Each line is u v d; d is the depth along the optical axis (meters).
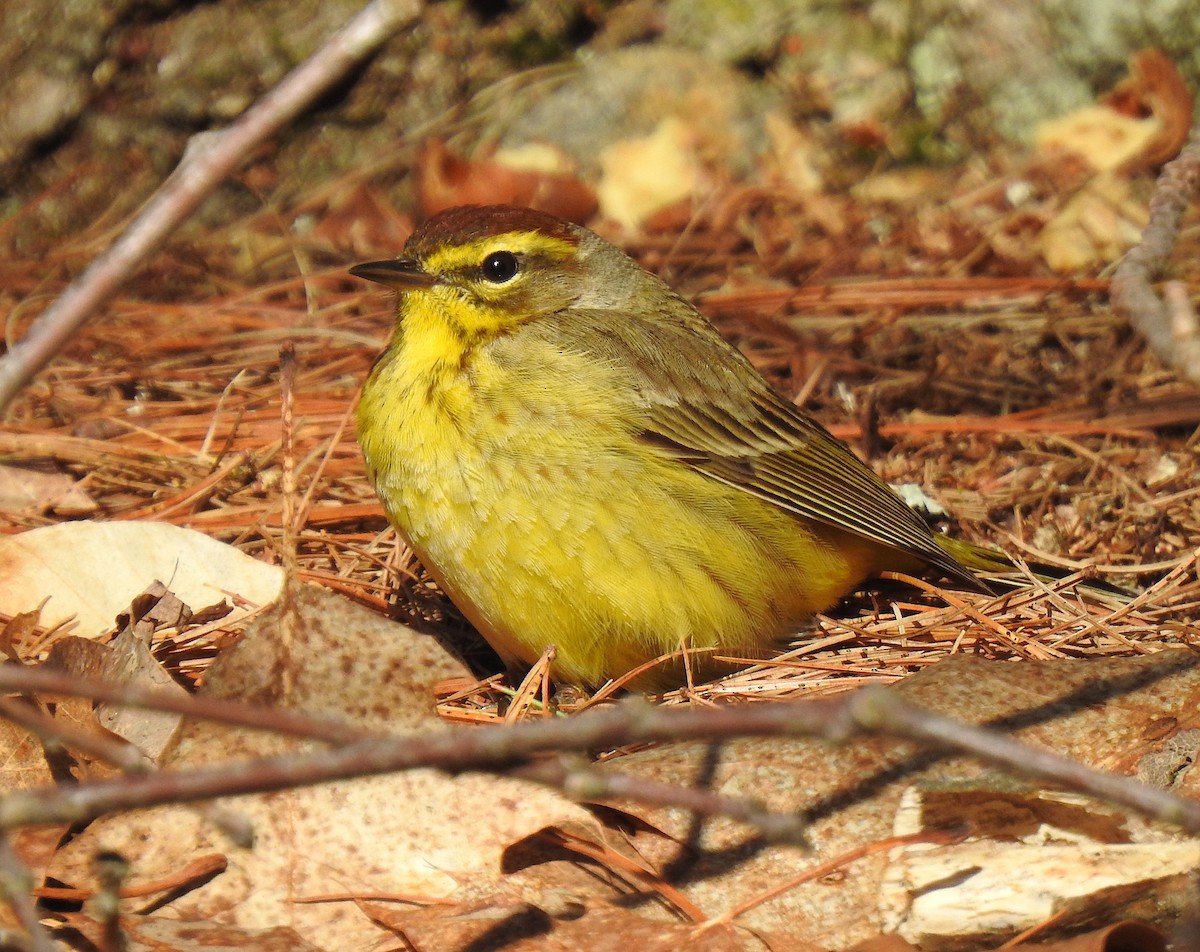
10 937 6.45
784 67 18.61
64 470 12.49
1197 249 16.23
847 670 10.14
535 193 17.72
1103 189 17.33
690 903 7.42
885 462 13.30
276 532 11.77
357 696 8.16
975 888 7.36
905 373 14.43
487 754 4.90
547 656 9.84
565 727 4.90
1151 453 13.06
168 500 12.02
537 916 7.21
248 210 17.72
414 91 18.14
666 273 16.69
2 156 17.14
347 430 13.13
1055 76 18.30
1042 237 16.83
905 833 7.75
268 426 13.24
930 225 17.20
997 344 14.95
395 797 7.61
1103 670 8.91
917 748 8.21
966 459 13.38
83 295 5.08
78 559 10.20
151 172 17.45
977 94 18.36
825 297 15.80
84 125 17.31
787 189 17.83
